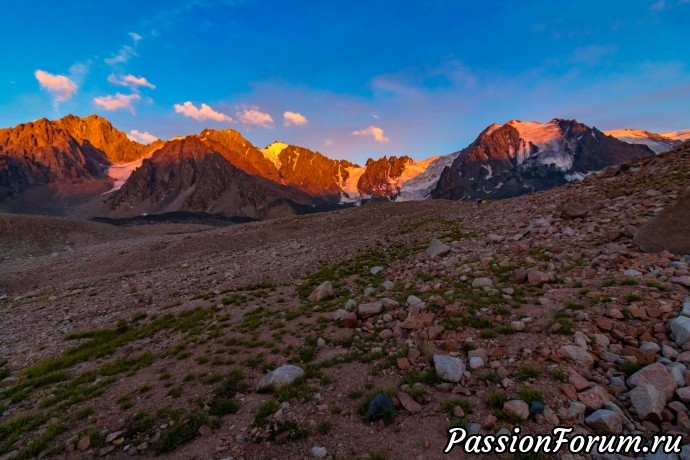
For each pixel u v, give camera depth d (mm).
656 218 14008
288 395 8805
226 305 19328
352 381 9320
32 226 83812
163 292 24875
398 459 6477
